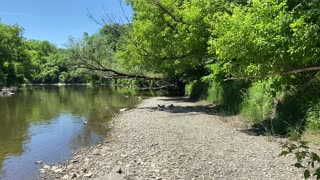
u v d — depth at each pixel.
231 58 13.51
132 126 17.42
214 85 25.14
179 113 21.33
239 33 12.23
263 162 9.43
